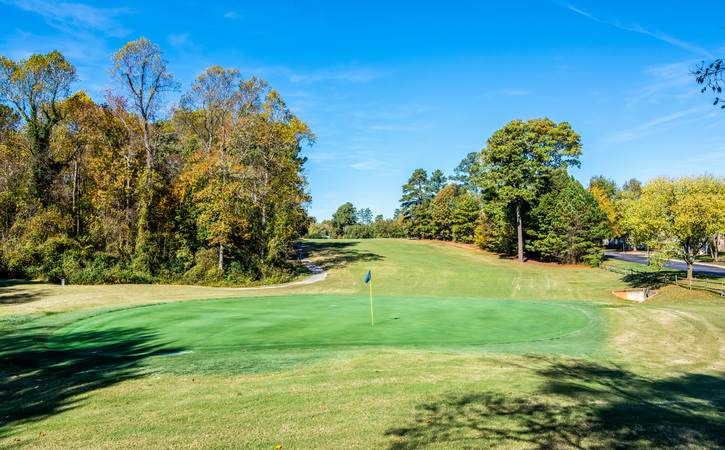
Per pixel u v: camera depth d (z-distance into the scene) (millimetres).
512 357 9992
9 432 5422
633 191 72875
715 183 24891
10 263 27453
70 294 22375
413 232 88562
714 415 6008
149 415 5918
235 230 36656
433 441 4875
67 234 33562
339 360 9297
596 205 45844
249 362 9250
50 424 5668
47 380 8062
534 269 43594
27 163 36969
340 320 15383
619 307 19547
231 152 38594
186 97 37188
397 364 8859
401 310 18219
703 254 55312
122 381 7902
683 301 23281
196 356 9969
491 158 51688
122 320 15367
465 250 62219
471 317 16547
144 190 34375
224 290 29141
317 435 5094
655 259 26031
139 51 34219
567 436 5035
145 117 35812
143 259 31578
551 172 49844
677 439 4988
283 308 18625
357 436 5051
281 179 43125
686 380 8391
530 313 17719
